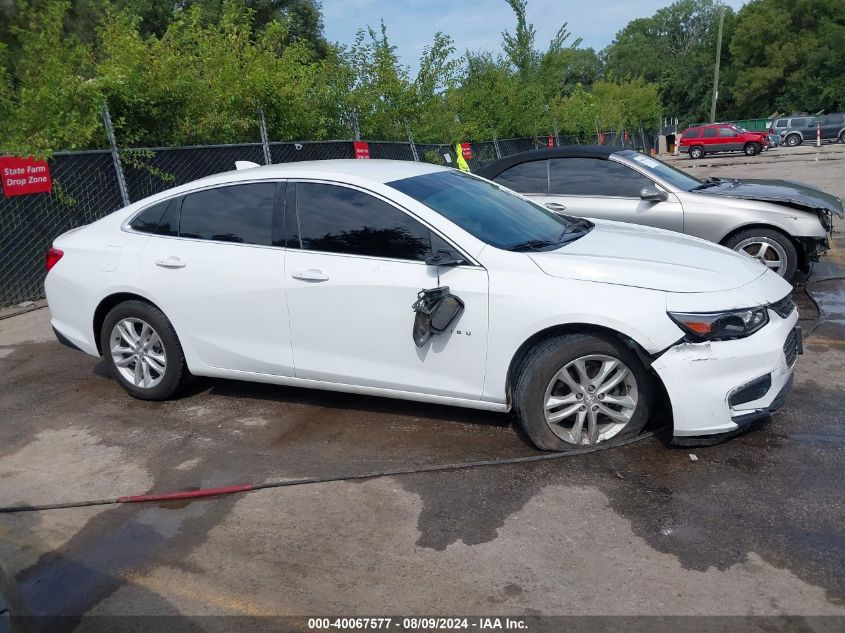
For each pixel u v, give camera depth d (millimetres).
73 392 5398
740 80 64500
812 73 60719
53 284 5215
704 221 6926
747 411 3758
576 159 7531
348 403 4930
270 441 4402
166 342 4879
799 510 3385
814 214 6812
